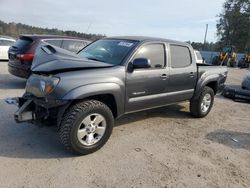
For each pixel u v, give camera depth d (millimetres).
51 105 3969
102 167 3938
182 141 5188
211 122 6621
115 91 4469
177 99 5977
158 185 3623
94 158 4184
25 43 8336
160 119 6418
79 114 4008
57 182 3473
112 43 5348
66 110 4102
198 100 6555
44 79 4062
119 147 4645
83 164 3973
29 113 4172
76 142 4062
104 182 3572
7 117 5582
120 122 5926
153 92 5270
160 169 4039
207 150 4891
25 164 3834
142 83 4965
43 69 4184
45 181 3471
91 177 3656
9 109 6098
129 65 4750
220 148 5043
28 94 4402
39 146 4414
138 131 5480
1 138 4594
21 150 4230
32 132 4934
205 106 6840
